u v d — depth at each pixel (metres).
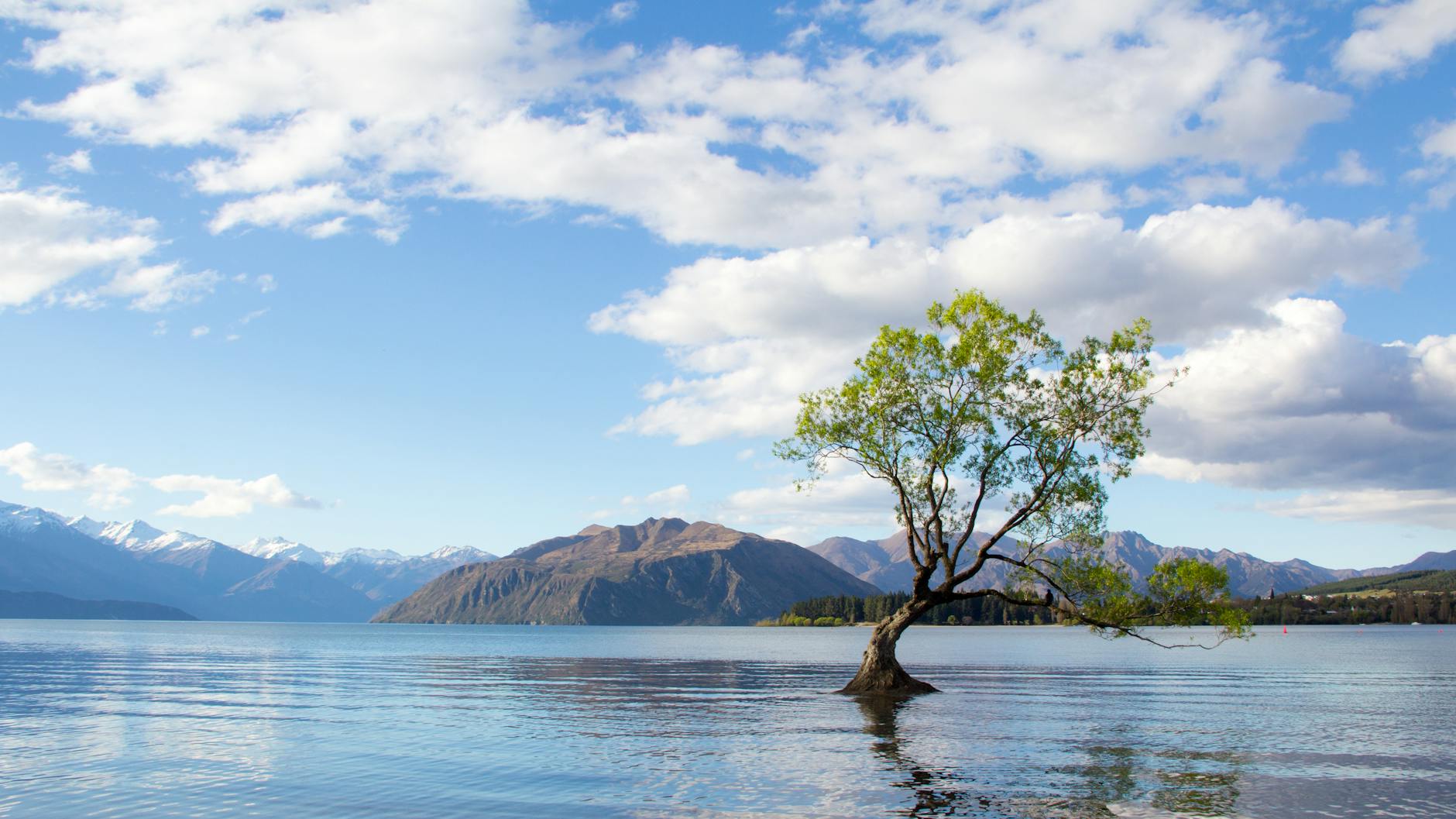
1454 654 139.50
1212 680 82.56
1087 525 53.41
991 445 54.72
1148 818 26.44
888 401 55.56
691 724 48.34
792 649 187.50
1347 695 67.44
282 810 27.53
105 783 32.00
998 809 27.52
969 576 57.03
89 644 189.75
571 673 100.62
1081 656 133.25
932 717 50.88
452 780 32.25
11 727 48.25
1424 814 26.97
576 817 26.52
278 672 100.38
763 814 26.91
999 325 55.41
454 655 154.62
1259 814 27.06
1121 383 53.72
